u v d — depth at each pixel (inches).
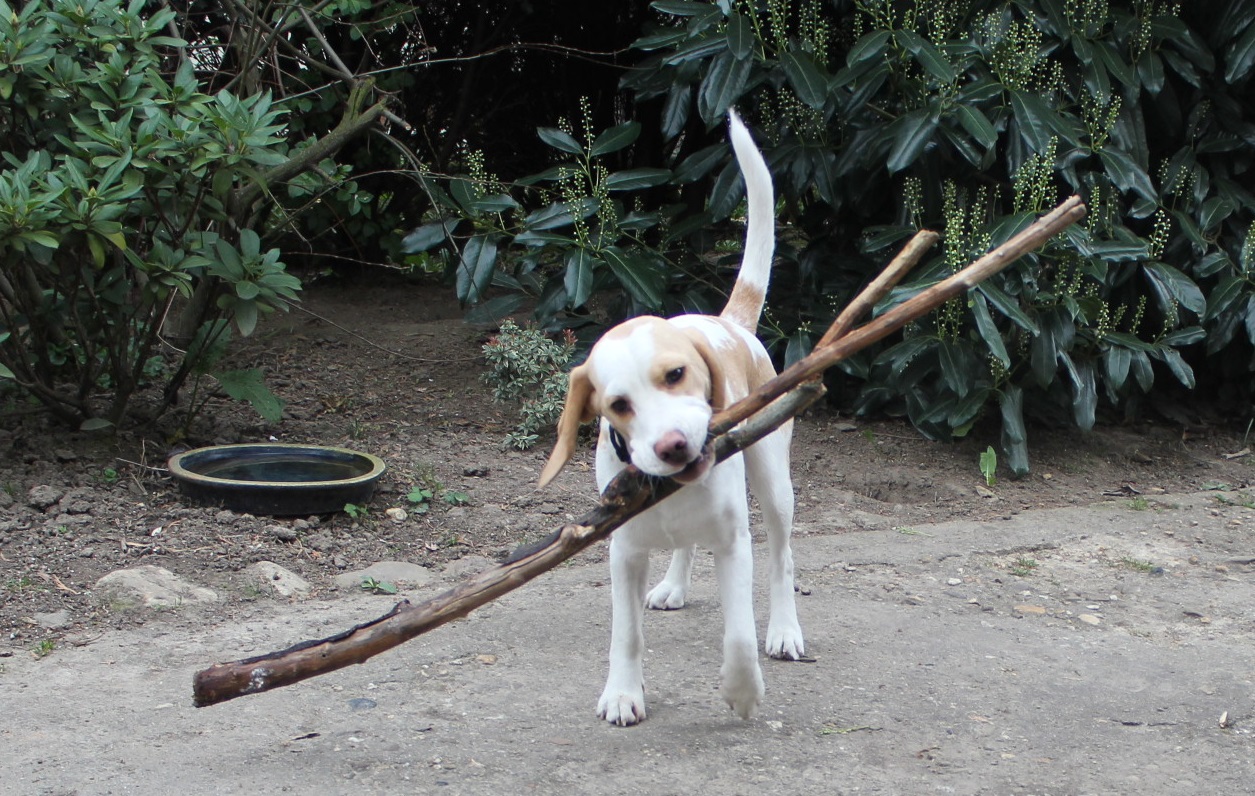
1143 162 248.1
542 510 202.2
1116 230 240.4
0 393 220.8
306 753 122.0
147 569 166.9
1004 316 241.1
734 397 134.3
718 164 259.6
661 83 265.0
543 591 171.8
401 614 109.5
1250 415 277.4
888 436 254.5
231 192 221.3
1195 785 119.5
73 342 228.4
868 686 141.3
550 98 364.8
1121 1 260.1
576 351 256.4
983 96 230.8
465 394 261.1
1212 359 274.4
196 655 146.4
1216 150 257.8
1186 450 260.1
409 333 300.7
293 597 166.7
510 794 114.3
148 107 190.1
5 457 202.7
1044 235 103.3
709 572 184.5
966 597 173.9
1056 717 134.6
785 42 243.0
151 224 210.1
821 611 166.1
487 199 250.4
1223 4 252.1
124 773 117.1
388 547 185.9
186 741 124.3
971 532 203.6
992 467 234.1
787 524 148.3
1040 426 263.9
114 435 214.5
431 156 359.3
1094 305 242.2
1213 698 140.6
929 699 138.2
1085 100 247.3
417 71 348.5
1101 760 124.3
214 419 232.2
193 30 293.3
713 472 121.8
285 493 188.4
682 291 271.0
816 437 251.6
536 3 346.9
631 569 128.7
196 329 213.8
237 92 239.5
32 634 150.7
